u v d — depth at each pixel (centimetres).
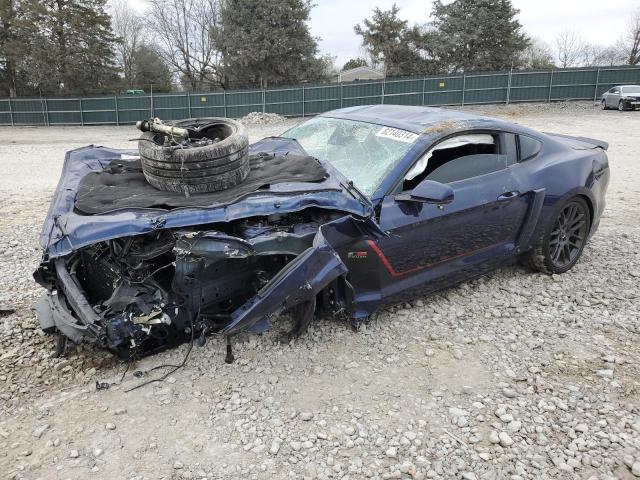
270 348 360
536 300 443
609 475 260
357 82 3077
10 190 939
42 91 3959
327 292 371
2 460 262
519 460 269
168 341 342
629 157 1202
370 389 324
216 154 335
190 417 295
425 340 380
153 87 5194
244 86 4209
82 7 3941
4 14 3747
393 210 367
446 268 414
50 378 329
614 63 6147
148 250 312
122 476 254
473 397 318
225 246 297
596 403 312
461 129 414
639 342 378
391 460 267
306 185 344
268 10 3875
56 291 341
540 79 3064
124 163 415
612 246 562
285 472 258
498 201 421
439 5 4275
